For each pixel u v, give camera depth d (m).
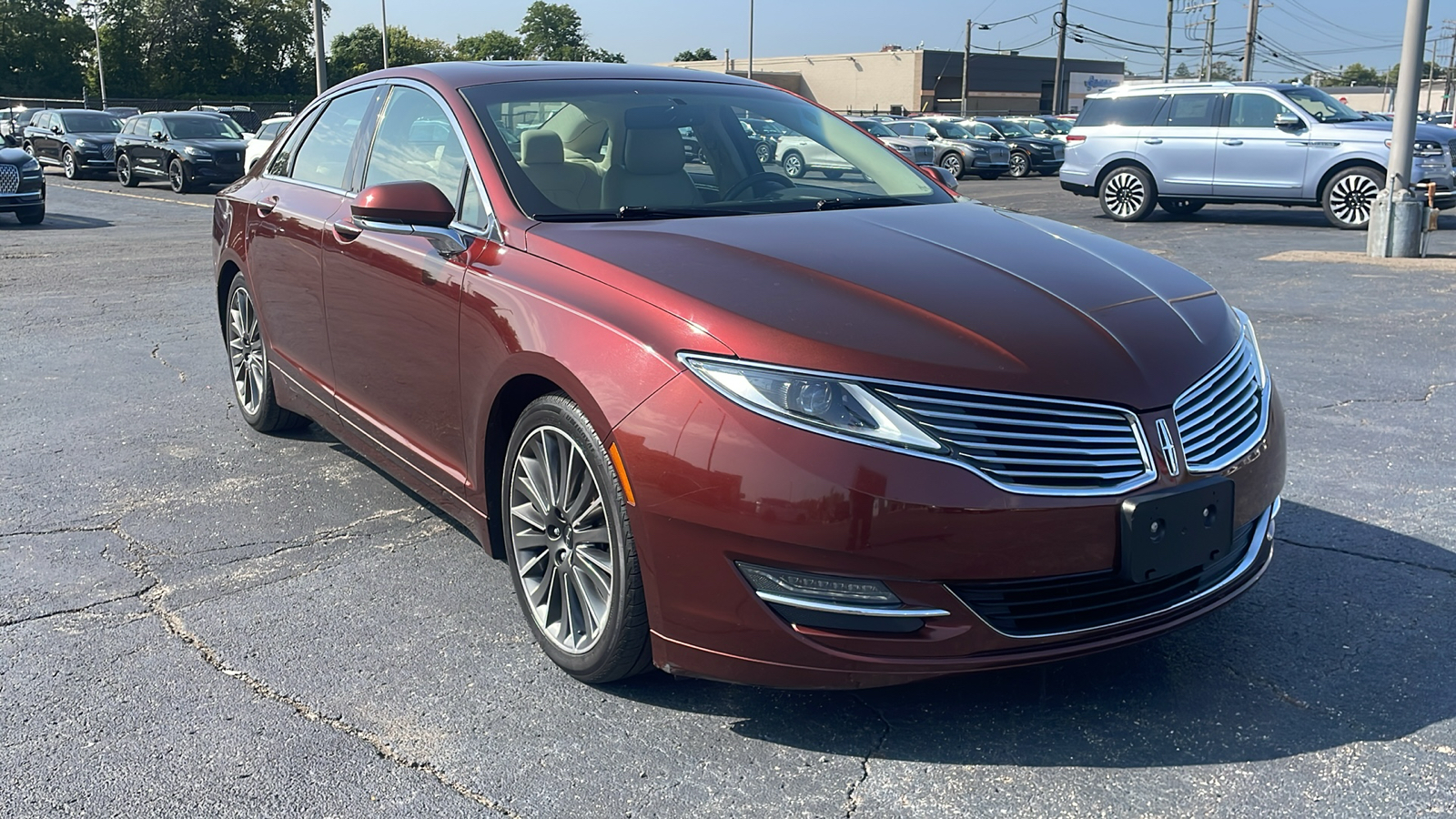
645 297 2.80
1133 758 2.64
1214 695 2.92
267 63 82.62
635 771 2.60
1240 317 3.37
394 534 4.08
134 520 4.21
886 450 2.45
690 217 3.42
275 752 2.68
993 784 2.54
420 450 3.71
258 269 4.85
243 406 5.38
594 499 2.89
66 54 77.38
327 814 2.44
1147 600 2.68
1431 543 3.94
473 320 3.24
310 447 5.16
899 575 2.46
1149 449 2.58
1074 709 2.86
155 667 3.09
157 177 23.08
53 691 2.96
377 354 3.87
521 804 2.48
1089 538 2.52
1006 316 2.72
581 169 3.58
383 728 2.79
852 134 4.41
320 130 4.74
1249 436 2.88
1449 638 3.22
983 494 2.45
